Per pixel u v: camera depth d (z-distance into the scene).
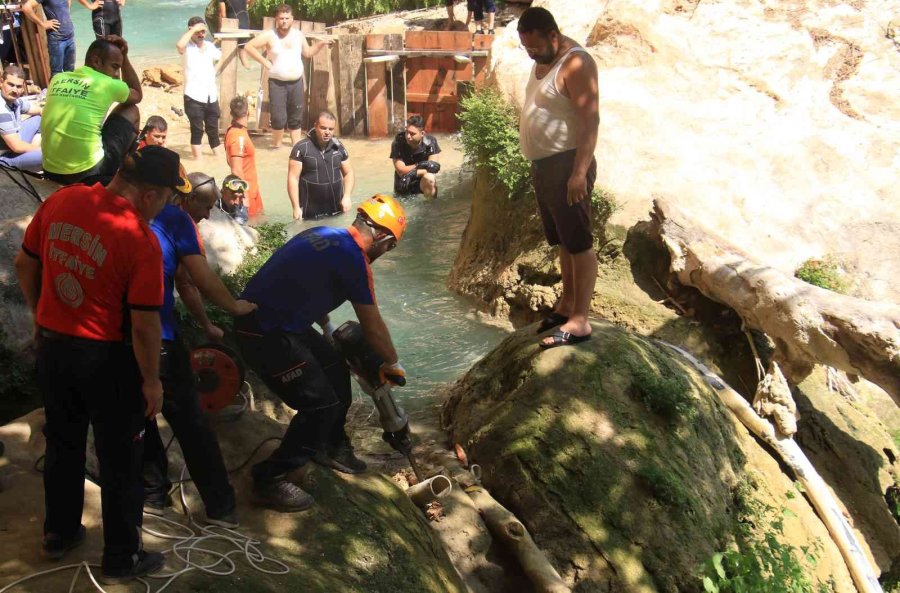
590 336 6.61
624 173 8.90
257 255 7.79
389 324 8.52
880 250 9.02
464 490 5.84
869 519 7.65
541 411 6.15
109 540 3.58
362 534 4.58
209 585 3.74
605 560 5.58
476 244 9.52
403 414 5.32
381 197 4.73
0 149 7.83
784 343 7.46
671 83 9.68
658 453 6.07
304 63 15.27
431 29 17.72
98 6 13.28
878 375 6.99
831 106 9.89
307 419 4.57
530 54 5.96
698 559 5.73
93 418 3.56
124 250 3.41
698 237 7.95
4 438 4.48
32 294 3.75
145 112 15.63
